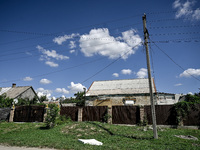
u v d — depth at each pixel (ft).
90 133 37.42
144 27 37.58
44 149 24.20
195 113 44.88
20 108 62.90
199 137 33.35
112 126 44.50
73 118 57.21
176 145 25.98
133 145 25.99
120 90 76.54
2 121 62.34
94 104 75.25
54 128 43.98
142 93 68.39
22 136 34.63
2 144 28.07
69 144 26.30
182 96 74.95
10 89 129.08
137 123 48.49
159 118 47.60
